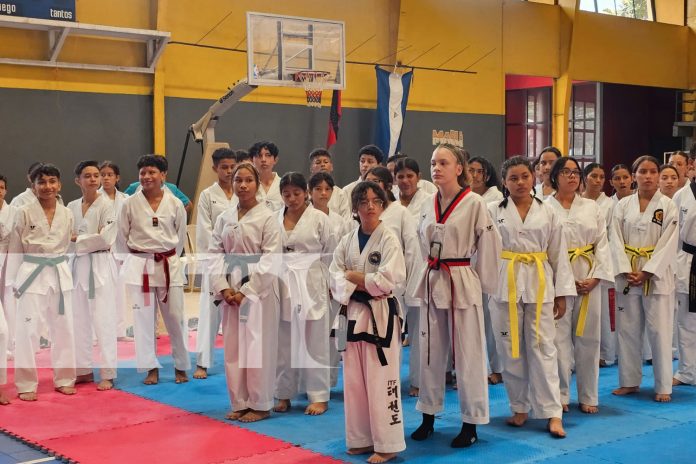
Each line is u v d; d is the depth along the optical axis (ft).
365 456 15.16
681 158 26.13
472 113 49.93
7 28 34.81
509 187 17.26
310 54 38.86
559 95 53.83
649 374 22.72
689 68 60.13
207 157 34.83
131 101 38.04
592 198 22.00
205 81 40.06
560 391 18.31
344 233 19.36
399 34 46.24
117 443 16.06
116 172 25.13
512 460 14.92
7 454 15.40
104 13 37.14
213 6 40.11
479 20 49.78
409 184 20.83
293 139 42.96
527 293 16.92
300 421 17.70
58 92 36.14
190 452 15.42
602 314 23.50
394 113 45.50
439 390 16.29
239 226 17.60
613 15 55.98
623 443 15.98
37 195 20.25
